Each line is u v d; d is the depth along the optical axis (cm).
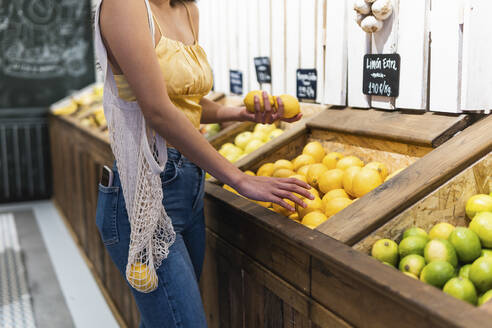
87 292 317
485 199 123
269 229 121
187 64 122
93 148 317
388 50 163
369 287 92
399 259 116
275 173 162
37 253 384
